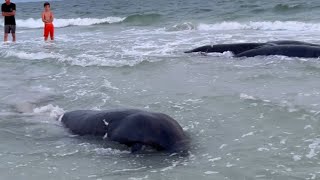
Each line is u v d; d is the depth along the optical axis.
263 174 7.34
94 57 18.61
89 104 12.12
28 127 10.50
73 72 16.34
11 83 15.20
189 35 26.41
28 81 15.41
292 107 10.68
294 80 13.30
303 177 7.14
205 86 13.21
